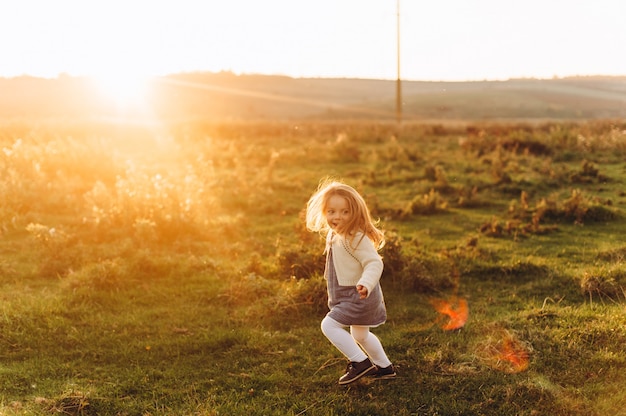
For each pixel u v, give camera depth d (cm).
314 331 561
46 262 722
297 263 705
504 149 1903
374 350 444
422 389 453
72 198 1055
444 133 2758
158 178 962
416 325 580
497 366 479
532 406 423
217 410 421
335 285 434
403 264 711
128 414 419
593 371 470
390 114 8800
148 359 503
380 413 421
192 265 724
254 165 1666
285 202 1173
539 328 550
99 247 788
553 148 1873
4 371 470
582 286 652
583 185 1332
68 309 591
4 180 1118
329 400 437
